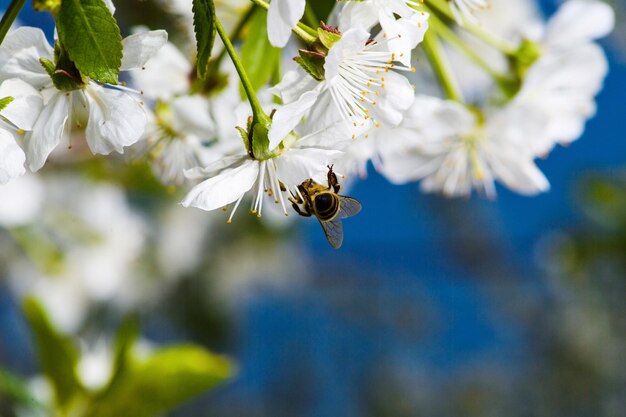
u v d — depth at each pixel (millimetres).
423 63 482
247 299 930
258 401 1159
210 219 754
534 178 466
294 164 396
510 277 1137
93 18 370
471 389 1173
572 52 467
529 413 1143
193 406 1123
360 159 457
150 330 752
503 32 524
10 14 377
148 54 382
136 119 385
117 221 671
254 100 396
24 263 702
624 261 973
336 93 398
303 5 374
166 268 727
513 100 468
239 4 442
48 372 489
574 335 1118
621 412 1095
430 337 1201
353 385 1190
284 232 803
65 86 385
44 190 634
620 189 922
